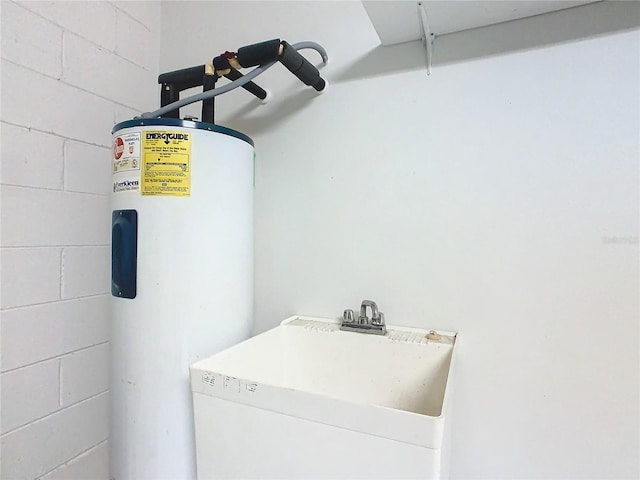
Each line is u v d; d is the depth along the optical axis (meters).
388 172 0.99
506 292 0.87
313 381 0.97
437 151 0.94
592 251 0.80
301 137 1.09
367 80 1.01
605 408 0.79
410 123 0.96
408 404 0.87
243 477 0.67
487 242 0.89
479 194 0.90
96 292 1.17
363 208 1.01
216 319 0.84
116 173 0.82
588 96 0.81
